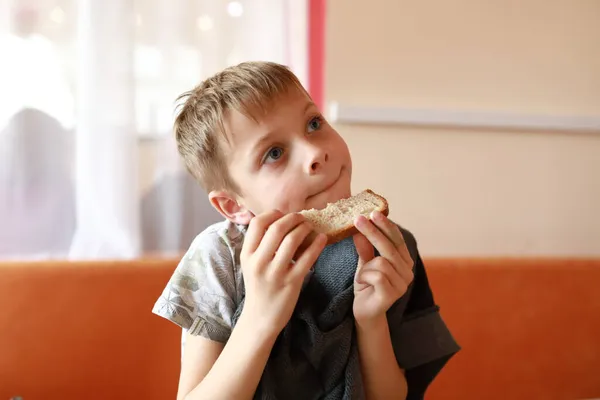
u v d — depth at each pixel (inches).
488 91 63.3
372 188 60.7
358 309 25.5
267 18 59.1
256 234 23.7
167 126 57.8
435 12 61.8
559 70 65.1
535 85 64.5
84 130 55.3
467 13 62.5
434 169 62.2
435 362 30.3
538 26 64.4
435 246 62.6
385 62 60.7
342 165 26.3
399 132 61.2
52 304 47.4
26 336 46.7
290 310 23.5
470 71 62.8
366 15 60.2
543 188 65.0
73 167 56.6
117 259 51.4
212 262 27.7
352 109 59.0
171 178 58.0
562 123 64.1
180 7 57.7
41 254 56.3
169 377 48.1
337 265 26.7
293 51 59.4
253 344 23.3
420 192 62.0
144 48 57.3
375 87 60.5
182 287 27.5
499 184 63.9
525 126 63.3
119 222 55.8
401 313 29.6
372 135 60.6
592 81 65.8
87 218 55.4
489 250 63.9
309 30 59.5
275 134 25.6
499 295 53.9
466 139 62.9
